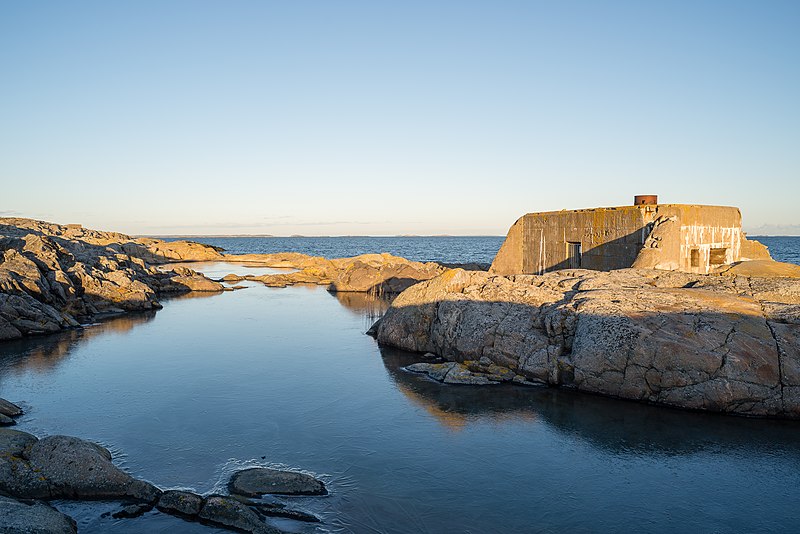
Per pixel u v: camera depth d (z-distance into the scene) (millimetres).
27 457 9820
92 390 15539
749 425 12375
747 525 8602
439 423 12859
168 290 39594
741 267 20969
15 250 28609
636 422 12672
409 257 102188
